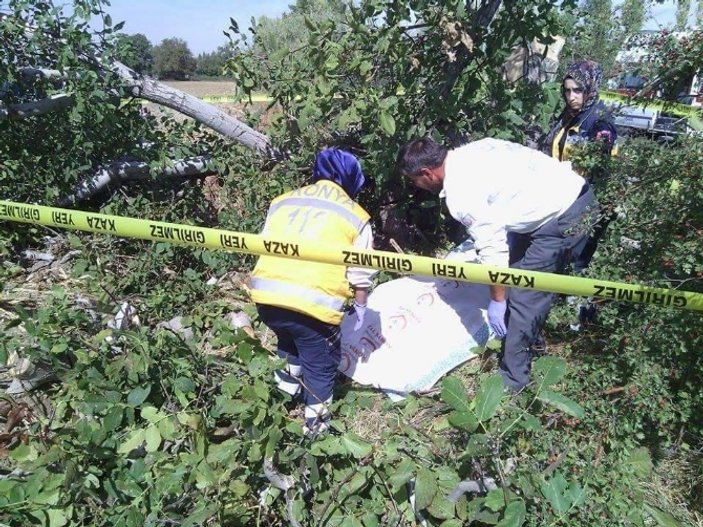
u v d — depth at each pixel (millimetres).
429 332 3266
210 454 2254
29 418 2666
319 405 2680
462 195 2629
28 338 2955
